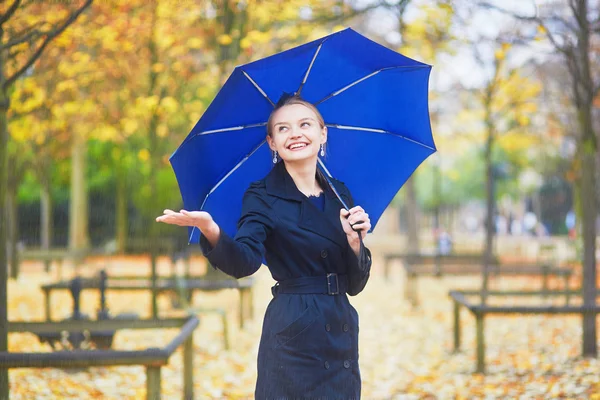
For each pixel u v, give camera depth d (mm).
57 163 23297
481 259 14609
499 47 10250
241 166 2893
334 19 8742
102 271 7484
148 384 4355
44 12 7156
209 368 7328
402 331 9906
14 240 15492
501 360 7449
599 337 8648
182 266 20719
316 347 2506
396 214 50812
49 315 8789
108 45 9258
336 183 2781
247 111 2773
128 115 11359
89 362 4215
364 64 2820
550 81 13992
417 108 2979
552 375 6445
